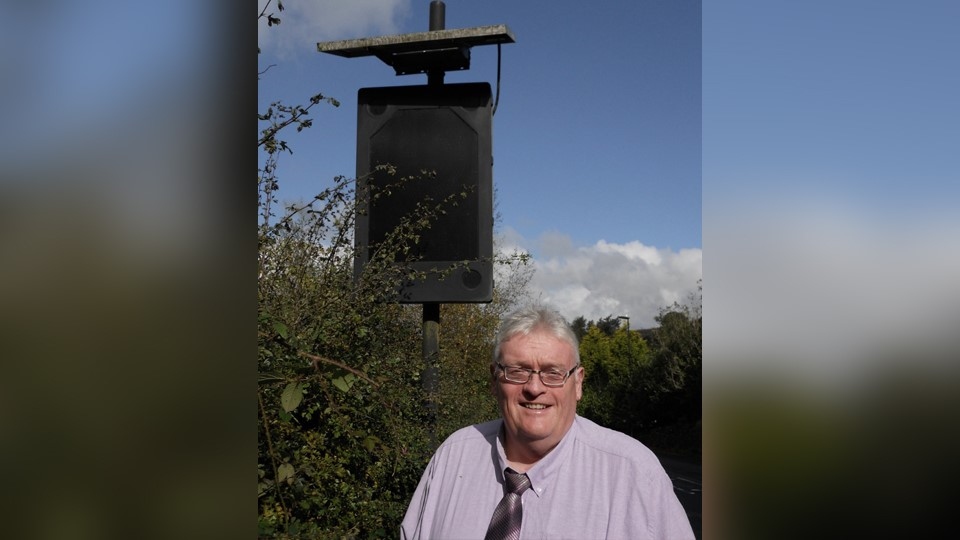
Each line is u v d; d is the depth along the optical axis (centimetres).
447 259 471
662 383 2947
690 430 2897
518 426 210
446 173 476
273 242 317
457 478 224
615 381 3544
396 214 474
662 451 2898
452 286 467
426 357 477
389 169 446
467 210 473
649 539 198
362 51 473
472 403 741
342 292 386
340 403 316
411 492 382
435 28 480
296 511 294
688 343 2884
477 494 217
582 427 220
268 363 266
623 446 212
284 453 288
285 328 266
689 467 2316
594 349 4638
